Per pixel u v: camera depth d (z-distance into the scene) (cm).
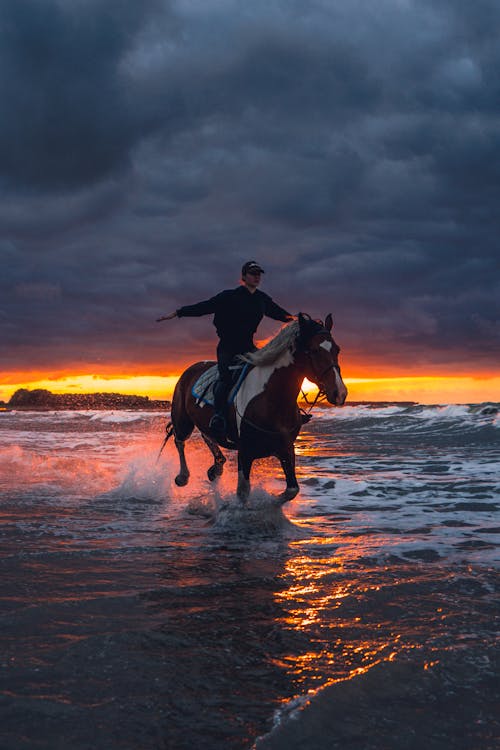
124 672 238
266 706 211
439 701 212
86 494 757
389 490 750
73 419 3422
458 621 295
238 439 610
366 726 195
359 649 261
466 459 1081
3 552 445
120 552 448
